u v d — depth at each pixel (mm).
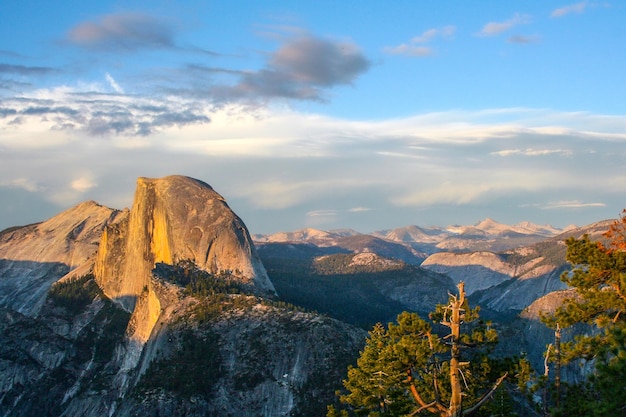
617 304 41219
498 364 45438
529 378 44188
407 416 44562
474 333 44750
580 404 38812
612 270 43031
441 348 43656
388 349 45438
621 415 35062
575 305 42875
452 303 42719
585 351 41562
